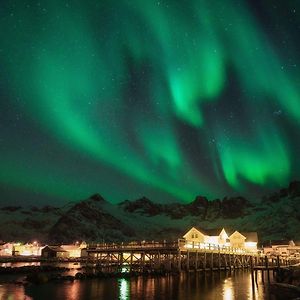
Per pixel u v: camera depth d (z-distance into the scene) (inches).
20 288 1647.4
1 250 5064.0
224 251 2876.5
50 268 2829.7
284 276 1827.0
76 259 4170.8
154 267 2539.4
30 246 5472.4
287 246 4990.2
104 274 2112.5
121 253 2770.7
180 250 2388.0
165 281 1971.0
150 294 1526.8
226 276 2324.1
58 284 1793.8
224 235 3831.2
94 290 1612.9
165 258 2706.7
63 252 4628.4
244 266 3147.1
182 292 1588.3
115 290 1620.3
